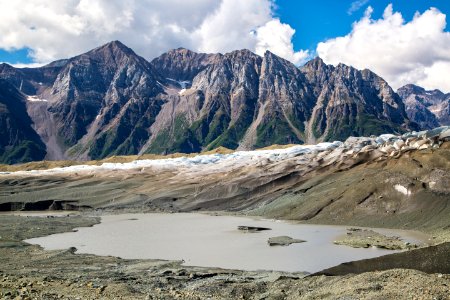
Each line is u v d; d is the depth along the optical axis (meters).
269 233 90.56
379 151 139.38
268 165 168.25
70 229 103.19
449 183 95.94
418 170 104.88
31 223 110.56
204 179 176.25
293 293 39.31
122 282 45.78
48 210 162.00
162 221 119.00
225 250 72.75
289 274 52.31
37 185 191.62
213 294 40.91
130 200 161.50
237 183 156.12
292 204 121.38
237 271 55.28
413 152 118.56
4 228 100.31
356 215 100.19
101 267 58.81
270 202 135.88
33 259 65.31
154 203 155.62
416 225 87.56
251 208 137.12
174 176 191.88
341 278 39.88
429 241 72.50
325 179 135.00
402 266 46.62
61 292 33.81
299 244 75.62
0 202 163.62
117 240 86.50
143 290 40.66
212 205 146.88
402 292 32.25
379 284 34.84
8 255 68.69
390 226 90.50
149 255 70.06
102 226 109.69
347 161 143.38
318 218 105.38
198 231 97.38
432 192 95.88
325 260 61.41
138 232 97.88
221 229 99.62
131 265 60.59
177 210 146.38
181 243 81.44
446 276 35.41
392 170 112.38
